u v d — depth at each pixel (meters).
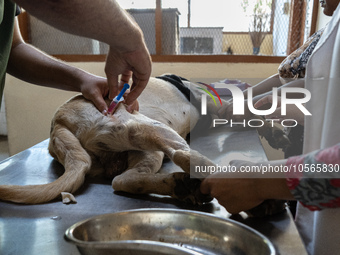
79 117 1.40
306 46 1.82
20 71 1.47
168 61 3.08
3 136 4.55
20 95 3.23
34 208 1.02
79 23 0.78
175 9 3.06
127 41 0.96
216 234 0.75
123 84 1.38
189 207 1.03
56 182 1.13
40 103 3.23
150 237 0.76
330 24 0.88
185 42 3.31
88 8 0.75
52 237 0.83
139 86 1.24
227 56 3.04
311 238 0.92
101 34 0.87
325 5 1.36
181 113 2.08
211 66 3.06
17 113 3.27
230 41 3.30
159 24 3.06
